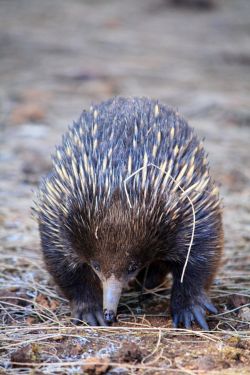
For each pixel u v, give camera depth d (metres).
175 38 24.91
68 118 16.41
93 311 7.97
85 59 21.69
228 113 16.84
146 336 7.48
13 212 11.41
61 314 8.22
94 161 7.03
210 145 14.86
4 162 13.62
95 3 30.42
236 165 13.90
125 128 7.38
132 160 6.91
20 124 15.85
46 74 20.00
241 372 6.57
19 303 8.48
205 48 23.62
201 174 7.53
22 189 12.40
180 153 7.33
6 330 7.58
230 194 12.53
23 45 23.06
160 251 7.34
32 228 10.81
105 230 6.73
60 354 7.04
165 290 8.93
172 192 6.95
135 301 8.61
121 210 6.67
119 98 8.40
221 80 20.11
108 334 7.51
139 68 20.89
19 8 28.61
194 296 7.84
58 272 7.83
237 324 8.00
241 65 22.00
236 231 10.93
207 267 7.69
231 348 7.04
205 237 7.49
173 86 19.27
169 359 6.88
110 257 6.81
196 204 7.30
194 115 16.84
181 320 7.87
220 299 8.70
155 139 7.26
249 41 24.88
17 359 6.81
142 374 6.56
